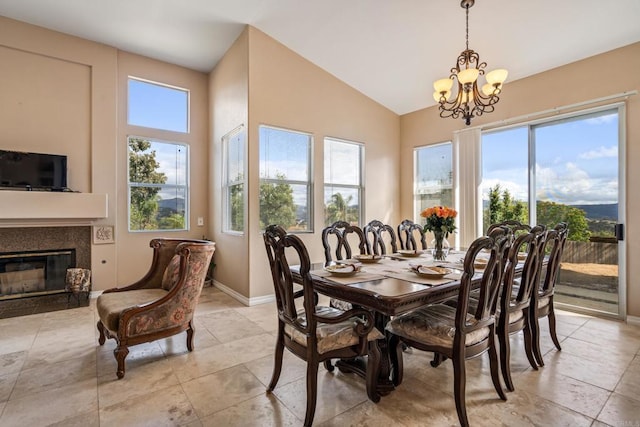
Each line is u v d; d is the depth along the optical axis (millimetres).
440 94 2910
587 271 3592
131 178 4555
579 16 2977
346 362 2180
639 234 3209
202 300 4113
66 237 4074
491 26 3270
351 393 1998
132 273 4512
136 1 3432
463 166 4594
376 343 1918
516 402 1892
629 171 3260
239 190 4266
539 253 2293
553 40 3326
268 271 4020
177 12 3613
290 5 3445
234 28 3906
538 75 3875
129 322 2254
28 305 3826
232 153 4457
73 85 4090
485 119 4359
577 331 3023
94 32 4004
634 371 2252
